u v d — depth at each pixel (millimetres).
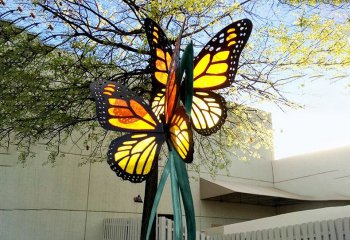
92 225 10492
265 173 14672
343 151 12797
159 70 3775
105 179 10992
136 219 9453
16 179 9602
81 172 10633
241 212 13609
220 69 3543
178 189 2822
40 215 9766
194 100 3770
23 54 6633
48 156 9414
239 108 8070
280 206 14570
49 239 9773
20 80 6355
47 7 6863
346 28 6289
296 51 6605
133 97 3418
